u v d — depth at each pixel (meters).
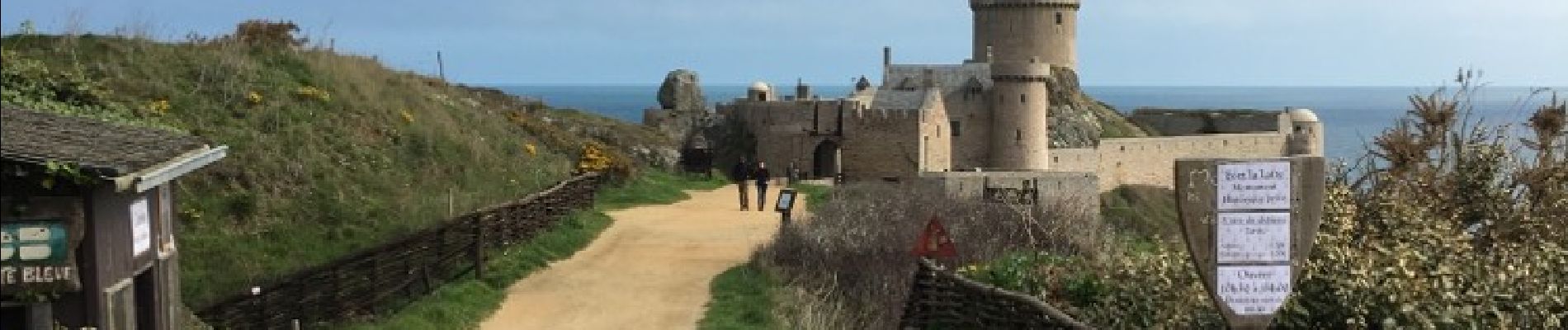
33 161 9.67
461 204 25.28
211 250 19.45
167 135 12.23
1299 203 10.16
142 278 11.66
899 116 60.47
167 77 26.14
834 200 28.30
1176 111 97.62
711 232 26.39
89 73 24.27
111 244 10.45
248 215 21.03
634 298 18.95
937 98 64.31
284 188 22.56
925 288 16.05
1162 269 14.05
